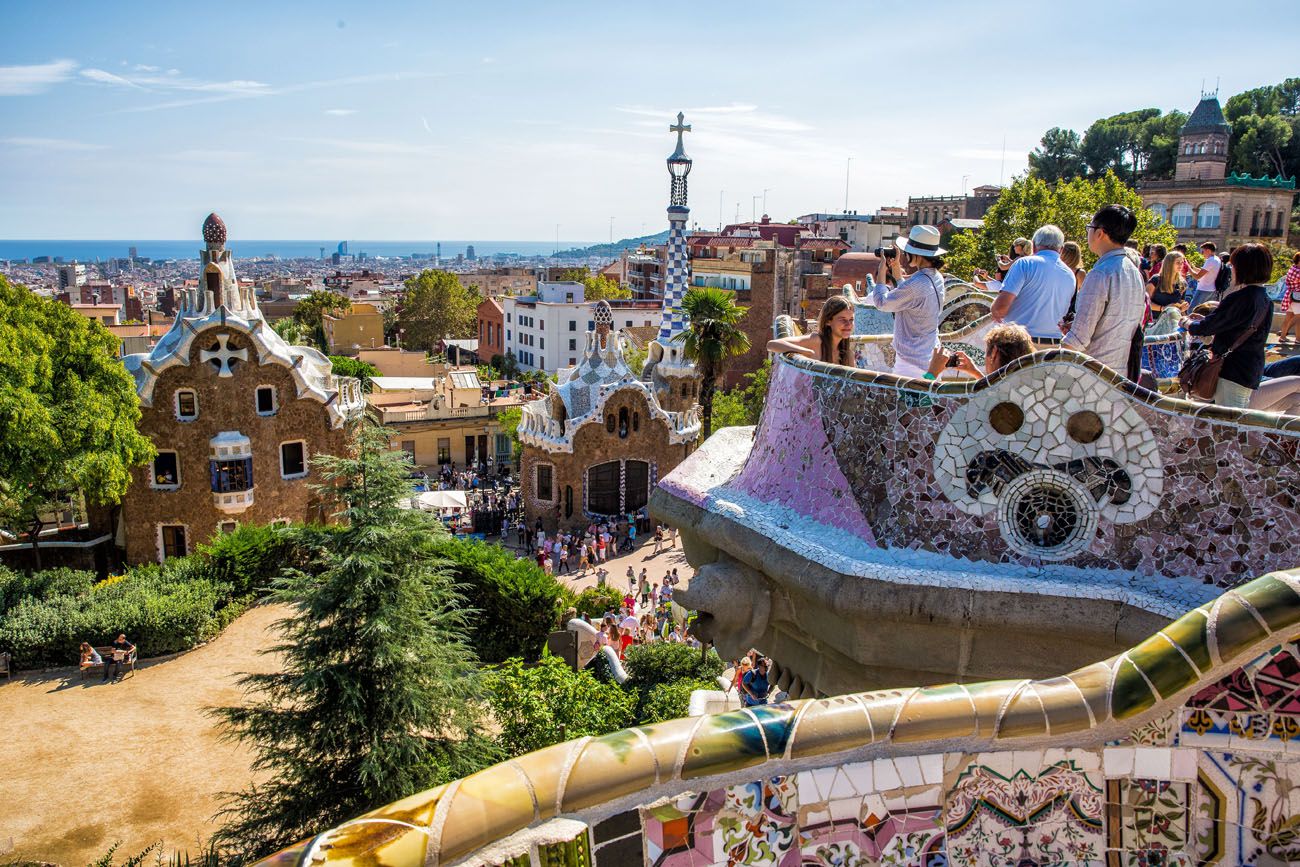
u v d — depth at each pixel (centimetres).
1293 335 1602
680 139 6312
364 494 2031
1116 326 760
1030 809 412
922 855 407
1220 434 614
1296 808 396
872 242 14175
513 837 352
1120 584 629
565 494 5553
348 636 2003
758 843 390
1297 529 593
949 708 406
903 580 653
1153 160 8594
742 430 1159
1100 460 645
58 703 3167
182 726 3027
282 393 4734
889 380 712
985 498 671
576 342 11806
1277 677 394
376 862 328
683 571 4806
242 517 4672
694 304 5362
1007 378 666
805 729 393
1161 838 410
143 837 2469
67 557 4572
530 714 2270
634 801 372
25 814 2553
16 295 3909
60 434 3912
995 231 5628
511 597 3691
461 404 7562
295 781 2058
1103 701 405
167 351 4484
